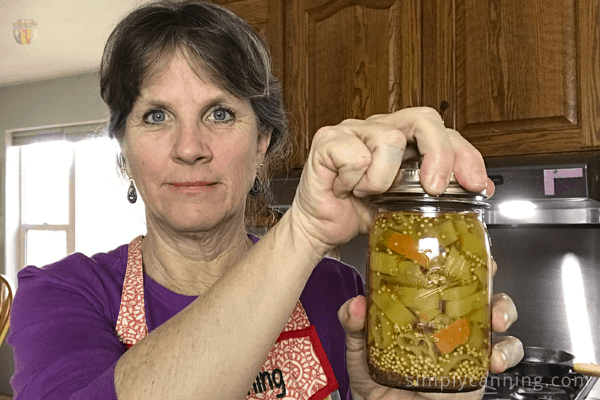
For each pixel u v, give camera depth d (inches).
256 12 84.4
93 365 21.4
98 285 28.5
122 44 27.0
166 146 26.9
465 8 70.1
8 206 191.2
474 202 18.3
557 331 78.9
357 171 16.7
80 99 176.1
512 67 66.9
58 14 122.4
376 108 76.0
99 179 177.3
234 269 18.6
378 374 19.6
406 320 18.6
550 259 79.5
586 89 62.4
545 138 64.9
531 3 65.6
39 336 23.1
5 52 151.5
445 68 71.5
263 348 18.0
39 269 27.8
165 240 29.7
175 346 17.6
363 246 90.0
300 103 81.0
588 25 62.2
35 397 20.5
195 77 26.6
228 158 27.5
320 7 80.0
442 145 17.0
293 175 79.5
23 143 190.9
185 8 27.7
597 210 61.3
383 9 75.6
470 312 18.4
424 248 18.4
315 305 32.8
